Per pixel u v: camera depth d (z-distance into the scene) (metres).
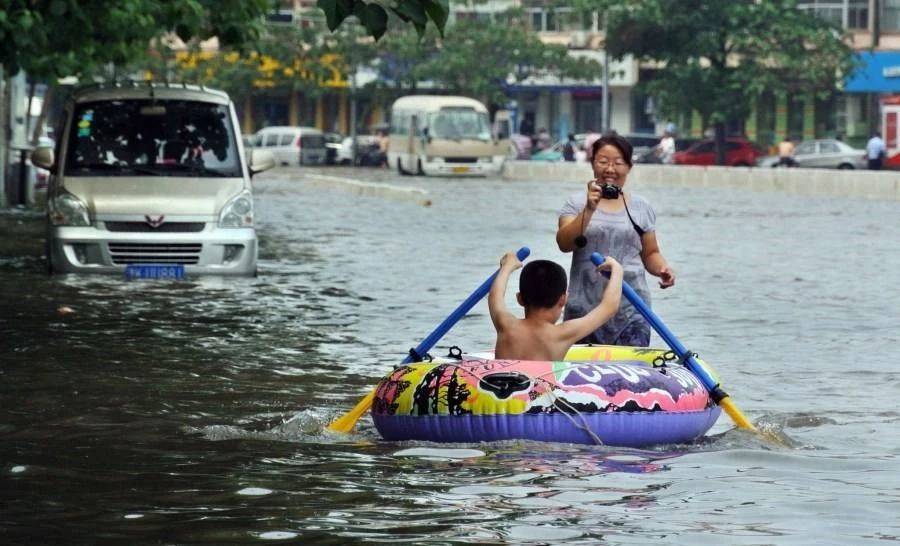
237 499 13.63
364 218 62.47
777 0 117.12
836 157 115.50
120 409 18.70
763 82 117.44
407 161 119.56
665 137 121.62
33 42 36.47
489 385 16.05
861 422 18.12
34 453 15.83
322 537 12.27
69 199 34.75
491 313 17.31
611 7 118.00
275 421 17.98
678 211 68.62
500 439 15.93
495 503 13.51
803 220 62.00
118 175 35.38
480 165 116.00
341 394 20.14
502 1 147.88
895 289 34.75
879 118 133.50
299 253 43.94
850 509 13.40
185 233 34.88
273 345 24.80
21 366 22.16
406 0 19.25
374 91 143.62
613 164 18.44
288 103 156.88
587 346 17.98
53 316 28.11
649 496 13.85
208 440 16.62
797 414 18.64
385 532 12.45
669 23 116.94
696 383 16.94
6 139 63.66
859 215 65.62
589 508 13.33
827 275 38.12
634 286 18.30
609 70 138.25
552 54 137.50
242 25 44.16
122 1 40.28
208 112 36.47
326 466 15.12
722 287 34.94
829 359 23.69
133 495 13.80
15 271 36.03
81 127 35.91
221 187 35.50
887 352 24.50
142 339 25.25
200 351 23.97
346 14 18.92
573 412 15.98
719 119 118.19
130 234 34.62
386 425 16.47
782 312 30.00
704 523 12.83
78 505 13.38
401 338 25.88
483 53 138.12
